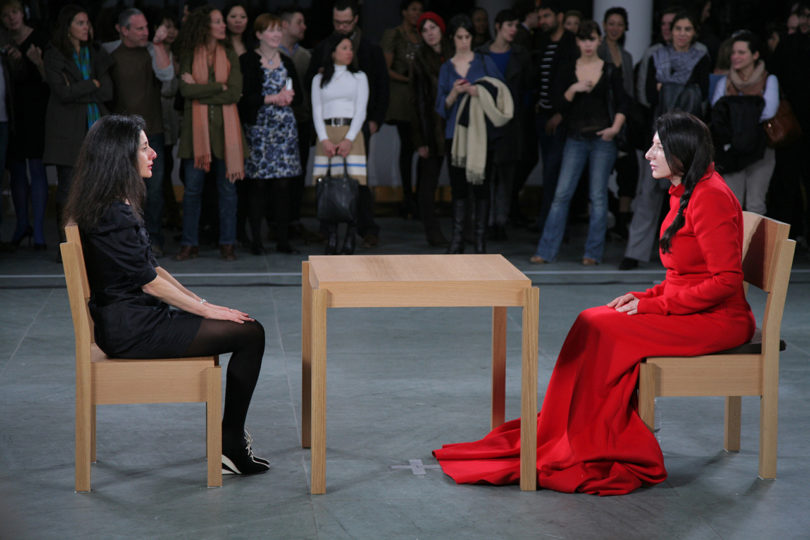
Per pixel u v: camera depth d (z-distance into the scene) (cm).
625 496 345
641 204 760
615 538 310
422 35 841
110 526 316
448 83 782
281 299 655
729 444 391
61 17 723
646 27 978
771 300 348
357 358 520
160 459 378
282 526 318
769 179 749
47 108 730
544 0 1009
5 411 428
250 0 1043
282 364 508
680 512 331
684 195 361
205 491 347
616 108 750
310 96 809
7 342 539
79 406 339
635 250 765
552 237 789
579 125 759
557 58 760
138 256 339
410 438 403
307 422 392
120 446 391
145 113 758
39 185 806
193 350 345
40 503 335
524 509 334
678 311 358
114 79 751
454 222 813
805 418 428
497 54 807
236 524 319
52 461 373
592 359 362
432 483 357
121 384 339
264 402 448
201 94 742
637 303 364
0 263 758
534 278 730
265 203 884
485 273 354
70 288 331
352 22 771
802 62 805
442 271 357
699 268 362
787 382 480
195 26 748
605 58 794
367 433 409
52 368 493
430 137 848
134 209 342
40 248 815
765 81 733
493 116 766
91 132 342
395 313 621
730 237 350
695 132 358
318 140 778
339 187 776
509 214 981
